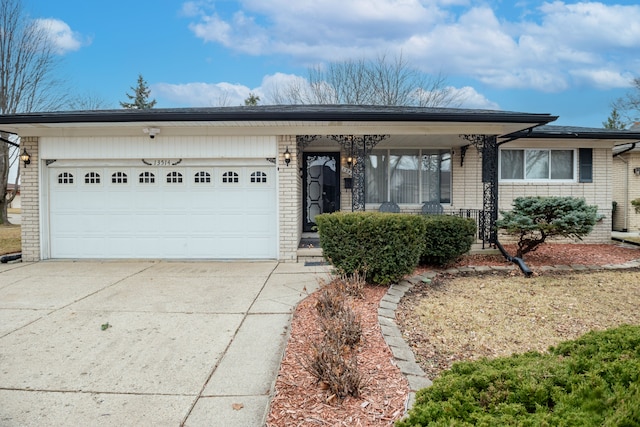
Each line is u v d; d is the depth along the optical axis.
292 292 5.70
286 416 2.53
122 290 5.82
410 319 4.57
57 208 8.35
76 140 8.15
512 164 10.16
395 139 9.22
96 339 3.93
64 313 4.73
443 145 10.08
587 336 2.42
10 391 2.92
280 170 8.08
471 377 1.95
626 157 13.98
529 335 4.21
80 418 2.58
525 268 6.91
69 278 6.61
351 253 5.60
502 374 1.95
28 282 6.31
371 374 3.05
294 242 8.11
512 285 6.18
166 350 3.67
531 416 1.60
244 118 7.21
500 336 4.16
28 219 8.23
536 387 1.79
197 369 3.29
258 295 5.55
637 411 1.45
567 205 7.26
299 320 4.40
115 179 8.31
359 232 5.54
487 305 5.17
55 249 8.41
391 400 2.67
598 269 7.30
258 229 8.27
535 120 7.32
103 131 8.03
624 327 2.44
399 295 5.37
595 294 5.70
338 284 5.47
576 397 1.69
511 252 8.57
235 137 8.07
